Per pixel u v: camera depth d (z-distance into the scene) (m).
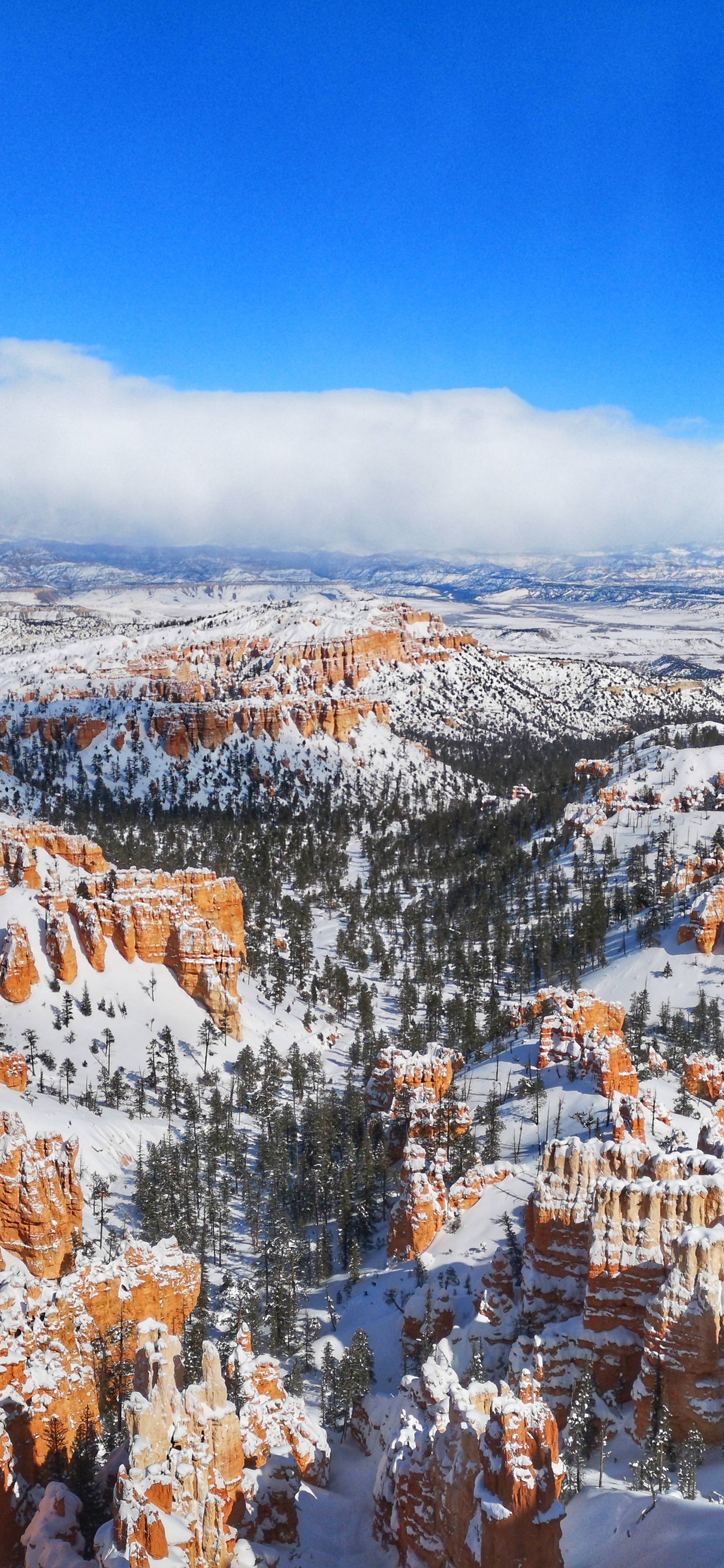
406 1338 98.38
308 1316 113.62
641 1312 76.88
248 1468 71.56
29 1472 69.62
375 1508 72.75
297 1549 70.00
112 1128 152.50
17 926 184.62
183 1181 140.38
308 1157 154.00
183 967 199.00
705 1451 70.12
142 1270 94.88
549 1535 56.34
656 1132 130.62
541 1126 139.75
